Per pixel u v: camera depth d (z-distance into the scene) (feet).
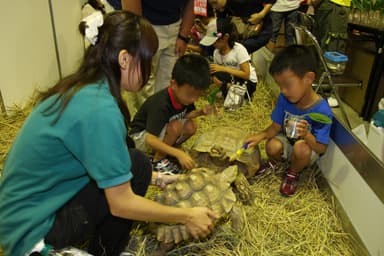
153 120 5.35
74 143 2.77
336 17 7.04
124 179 2.85
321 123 5.19
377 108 5.50
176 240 3.82
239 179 4.91
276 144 5.63
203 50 10.25
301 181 5.64
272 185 5.57
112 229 3.61
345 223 4.75
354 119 5.74
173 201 3.94
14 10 6.99
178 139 6.03
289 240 4.56
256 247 4.39
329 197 5.30
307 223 4.83
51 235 3.07
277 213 4.97
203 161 5.28
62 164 2.93
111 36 2.85
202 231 3.59
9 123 7.03
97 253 3.78
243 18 9.85
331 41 7.10
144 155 3.79
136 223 4.55
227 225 4.60
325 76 6.14
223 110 8.11
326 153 5.60
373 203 4.10
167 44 7.04
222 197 4.10
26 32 7.45
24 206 2.97
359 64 6.34
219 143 5.36
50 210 3.00
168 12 6.72
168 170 5.52
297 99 4.98
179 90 5.17
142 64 2.98
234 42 8.45
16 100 7.48
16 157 2.94
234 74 8.35
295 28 7.07
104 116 2.71
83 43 10.05
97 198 3.29
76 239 3.30
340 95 6.35
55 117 2.78
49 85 8.51
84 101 2.75
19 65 7.39
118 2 6.79
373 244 4.00
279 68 4.82
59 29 8.66
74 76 2.96
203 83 5.04
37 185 2.96
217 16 10.09
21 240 2.98
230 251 4.29
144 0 6.47
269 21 9.70
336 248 4.52
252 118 7.80
